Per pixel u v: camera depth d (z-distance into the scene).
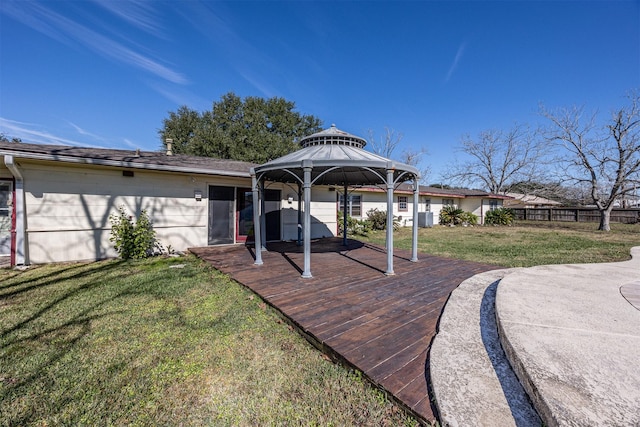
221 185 8.50
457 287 4.27
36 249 6.05
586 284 3.87
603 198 17.06
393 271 5.21
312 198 10.53
